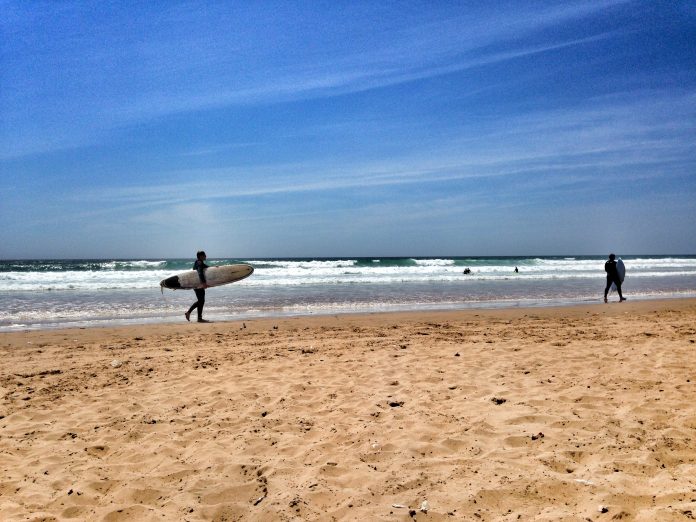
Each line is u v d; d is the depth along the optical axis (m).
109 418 5.23
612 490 3.27
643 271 41.44
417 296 19.98
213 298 19.16
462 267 44.66
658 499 3.12
